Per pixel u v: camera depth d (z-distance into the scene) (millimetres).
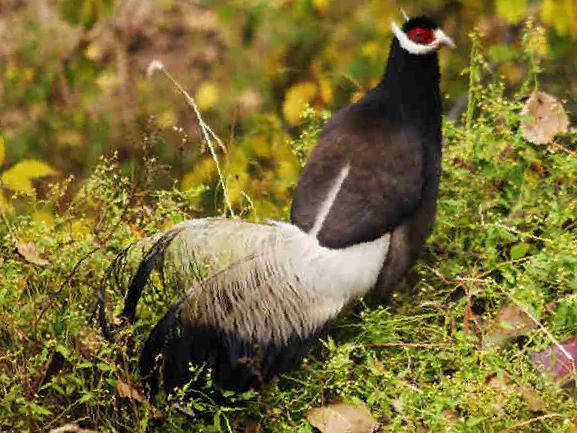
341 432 7766
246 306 8141
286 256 8352
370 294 8898
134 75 15305
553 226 9281
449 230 9781
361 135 9078
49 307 8258
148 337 8008
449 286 9320
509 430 7566
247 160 11578
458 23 13609
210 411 7801
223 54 14945
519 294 8430
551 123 9945
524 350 8055
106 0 12930
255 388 8008
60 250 8609
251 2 13891
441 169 9508
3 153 9930
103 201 9172
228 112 14258
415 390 7848
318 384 8219
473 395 7664
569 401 7727
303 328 8242
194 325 8039
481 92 10594
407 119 9328
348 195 8758
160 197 9328
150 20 15625
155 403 7953
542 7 11398
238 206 11008
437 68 9484
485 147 9922
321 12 13602
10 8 16000
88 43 14375
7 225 9094
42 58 15570
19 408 7672
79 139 14961
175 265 8266
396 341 8516
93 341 7938
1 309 8227
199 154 12539
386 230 8789
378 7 12688
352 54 13258
